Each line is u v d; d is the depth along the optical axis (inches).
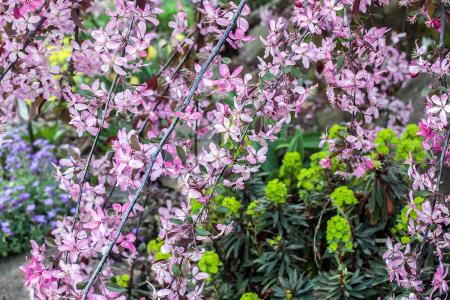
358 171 103.5
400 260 92.4
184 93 106.8
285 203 113.0
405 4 97.9
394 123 148.1
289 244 110.6
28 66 102.3
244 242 113.1
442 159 88.0
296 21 97.3
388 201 108.5
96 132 93.8
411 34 144.1
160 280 89.0
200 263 101.6
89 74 109.4
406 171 115.3
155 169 86.1
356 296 101.0
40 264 92.0
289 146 155.8
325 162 106.0
